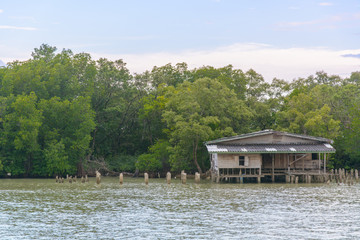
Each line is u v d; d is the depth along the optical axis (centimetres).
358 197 4784
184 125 7262
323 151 6475
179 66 9931
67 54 9238
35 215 3700
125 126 9369
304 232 3081
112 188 5862
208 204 4275
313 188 5766
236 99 7975
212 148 6550
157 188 5834
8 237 2956
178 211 3878
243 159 6619
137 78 9475
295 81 9725
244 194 5062
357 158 8056
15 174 7925
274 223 3362
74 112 8069
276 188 5766
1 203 4362
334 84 10625
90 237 2950
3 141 7644
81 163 8481
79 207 4109
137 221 3441
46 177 8219
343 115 8469
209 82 7831
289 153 6931
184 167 7738
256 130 8312
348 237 2953
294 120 8012
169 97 8219
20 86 8344
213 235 2994
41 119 7956
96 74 9100
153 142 9312
